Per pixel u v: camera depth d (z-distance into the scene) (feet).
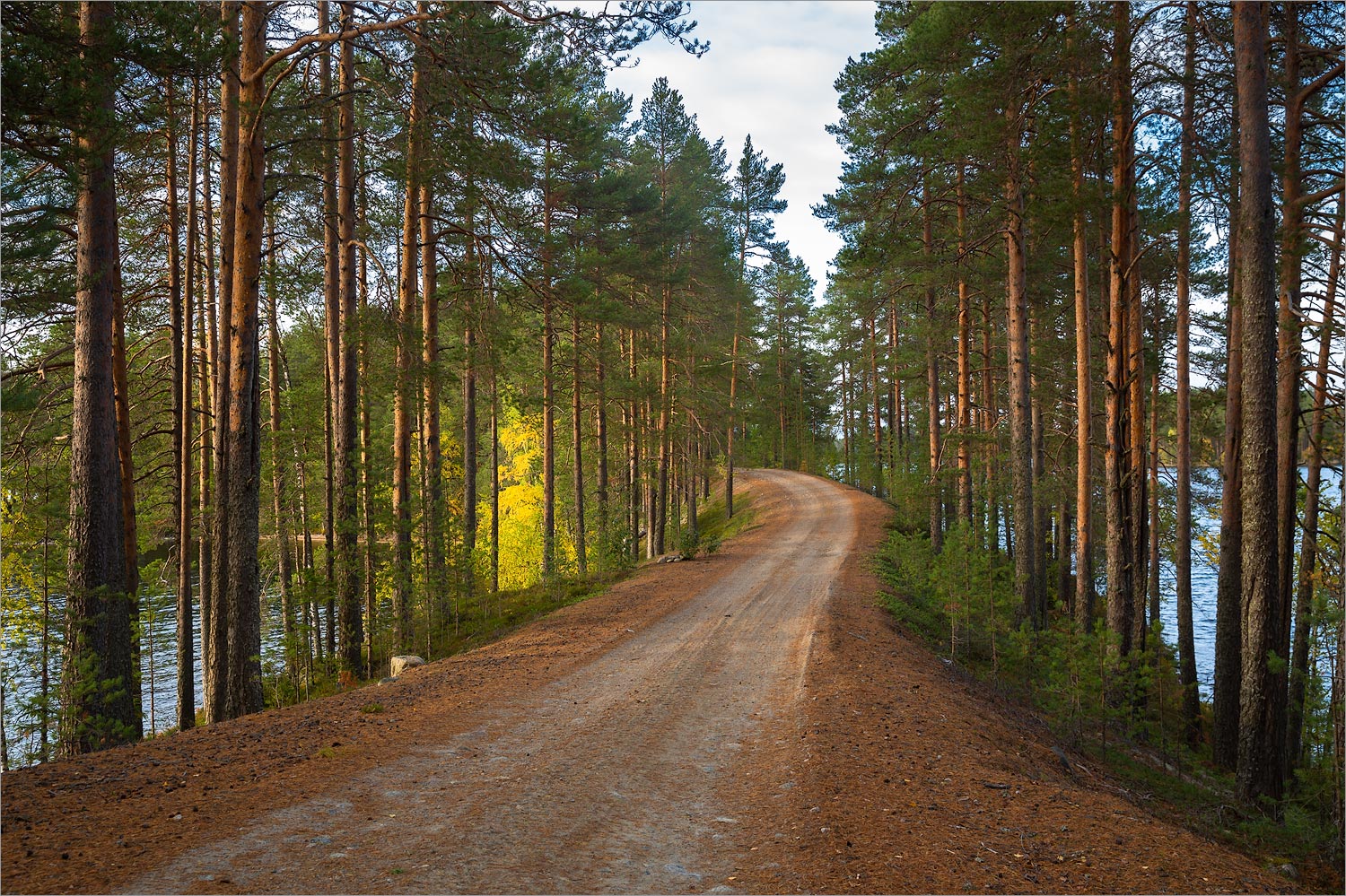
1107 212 52.44
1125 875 18.16
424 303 66.39
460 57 43.47
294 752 26.11
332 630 64.39
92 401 36.32
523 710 33.91
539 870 17.69
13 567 58.03
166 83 42.37
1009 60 46.65
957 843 19.38
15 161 28.58
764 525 129.08
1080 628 51.42
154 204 60.08
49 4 28.48
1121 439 51.42
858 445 193.16
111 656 36.81
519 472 156.97
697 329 124.67
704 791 24.26
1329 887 24.90
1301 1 43.09
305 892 15.69
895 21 65.87
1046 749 32.78
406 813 20.89
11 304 40.29
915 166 62.69
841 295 164.14
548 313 79.10
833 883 17.02
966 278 75.82
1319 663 54.44
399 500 60.34
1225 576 47.42
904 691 37.22
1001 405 108.06
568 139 53.62
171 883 15.60
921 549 71.82
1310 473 47.93
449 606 68.95
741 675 41.91
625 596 71.56
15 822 18.21
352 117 56.90
